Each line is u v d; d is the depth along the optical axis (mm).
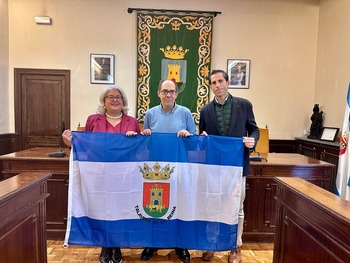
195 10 4902
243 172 2113
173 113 2273
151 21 4867
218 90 2107
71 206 1973
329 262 1236
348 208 1235
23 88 4898
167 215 2072
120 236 2035
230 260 2365
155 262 2340
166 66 4941
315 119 4766
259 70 5051
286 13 4988
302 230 1485
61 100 4945
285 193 1698
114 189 2023
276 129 5137
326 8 4750
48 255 2443
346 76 4145
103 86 4945
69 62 4883
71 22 4832
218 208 2041
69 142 1990
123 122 2199
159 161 2057
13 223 1376
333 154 3967
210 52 4945
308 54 5066
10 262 1354
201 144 2049
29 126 4961
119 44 4902
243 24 4973
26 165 2623
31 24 4789
